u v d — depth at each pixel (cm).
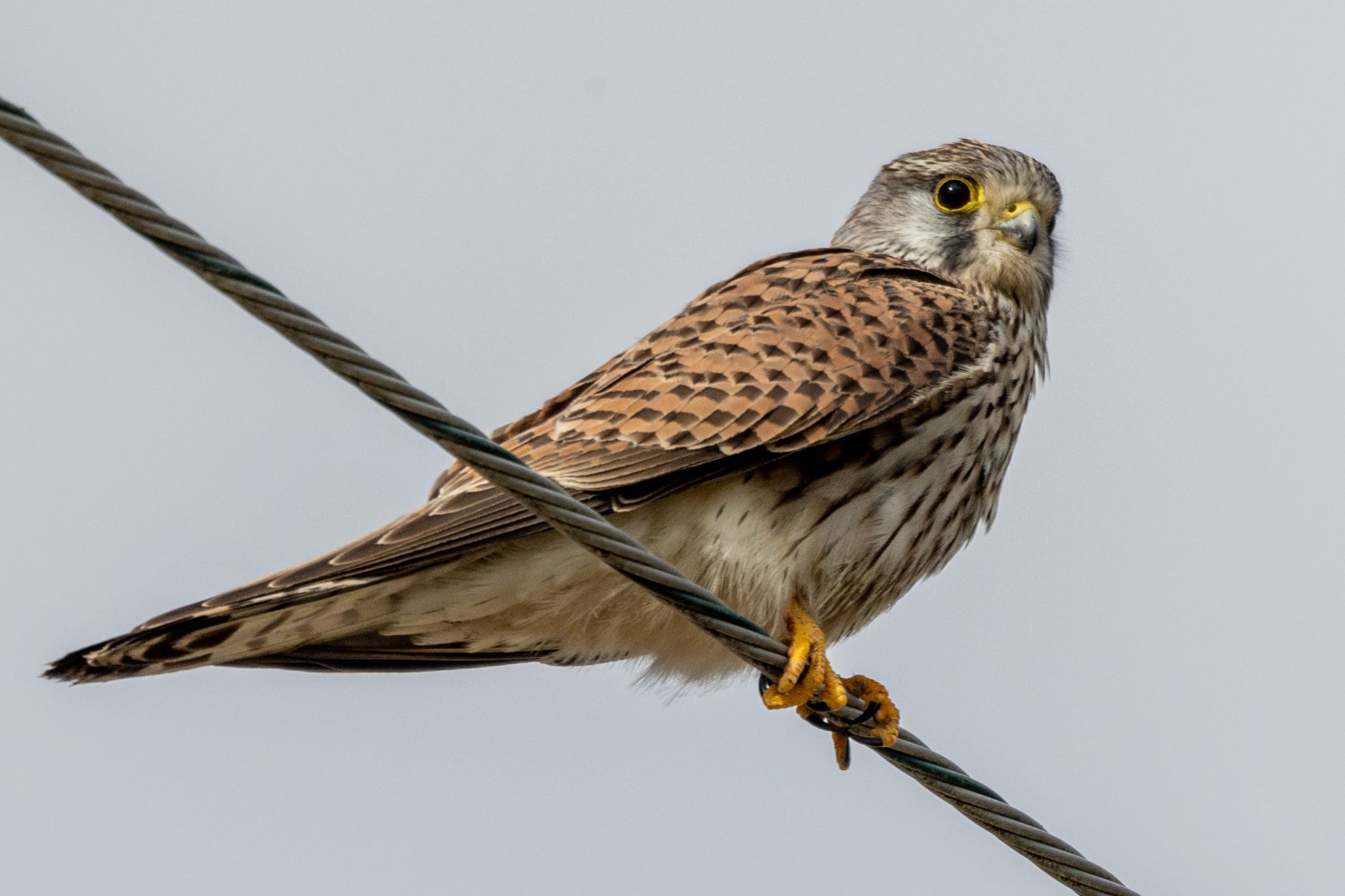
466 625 1091
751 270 1193
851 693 1077
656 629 1115
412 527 989
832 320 1114
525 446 1080
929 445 1105
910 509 1107
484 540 990
